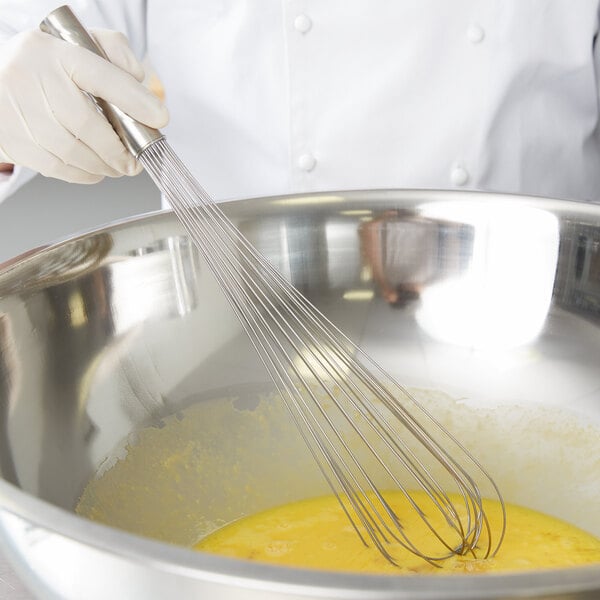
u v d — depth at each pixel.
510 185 1.01
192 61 1.01
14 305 0.65
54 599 0.45
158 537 0.67
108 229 0.72
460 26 0.92
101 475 0.66
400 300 0.79
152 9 1.01
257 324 0.70
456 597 0.32
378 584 0.33
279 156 1.00
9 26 1.03
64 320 0.68
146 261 0.74
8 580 0.61
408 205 0.78
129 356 0.72
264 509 0.73
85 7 1.03
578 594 0.33
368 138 0.96
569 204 0.75
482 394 0.77
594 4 0.95
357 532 0.65
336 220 0.79
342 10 0.91
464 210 0.78
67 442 0.65
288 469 0.75
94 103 0.85
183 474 0.71
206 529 0.70
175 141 1.06
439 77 0.94
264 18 0.95
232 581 0.34
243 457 0.74
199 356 0.75
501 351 0.77
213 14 0.98
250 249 0.73
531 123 0.99
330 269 0.79
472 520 0.70
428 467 0.75
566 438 0.73
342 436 0.75
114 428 0.69
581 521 0.70
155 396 0.72
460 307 0.78
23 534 0.42
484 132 0.96
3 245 1.84
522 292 0.77
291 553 0.68
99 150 0.84
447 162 0.97
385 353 0.78
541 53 0.95
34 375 0.65
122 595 0.39
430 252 0.79
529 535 0.69
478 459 0.75
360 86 0.94
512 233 0.77
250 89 0.99
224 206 0.77
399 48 0.92
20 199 2.04
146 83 1.58
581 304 0.74
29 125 0.83
